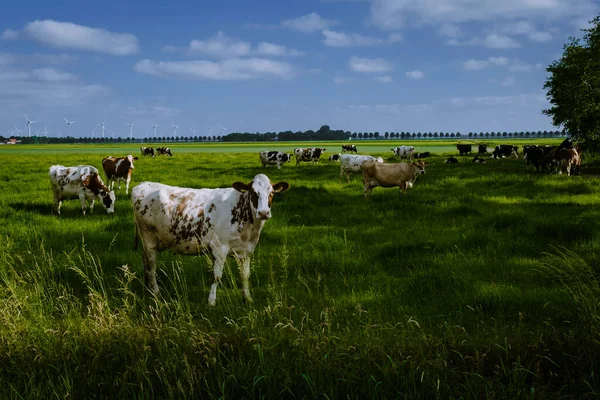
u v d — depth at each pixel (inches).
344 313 246.7
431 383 165.3
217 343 193.3
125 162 817.5
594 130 1540.4
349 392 164.9
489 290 278.4
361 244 407.5
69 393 161.5
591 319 212.4
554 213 504.4
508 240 395.9
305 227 476.4
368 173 674.2
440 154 2247.8
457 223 480.4
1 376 172.2
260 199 263.3
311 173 1133.7
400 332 216.2
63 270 319.0
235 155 2379.4
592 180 804.0
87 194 565.3
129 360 188.2
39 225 485.4
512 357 191.5
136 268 331.9
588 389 164.9
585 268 285.9
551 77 1819.6
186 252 287.7
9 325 205.2
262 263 341.1
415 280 302.4
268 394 160.7
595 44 1545.3
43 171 1235.2
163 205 281.9
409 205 581.3
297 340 190.4
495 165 1317.7
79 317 220.8
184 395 156.3
